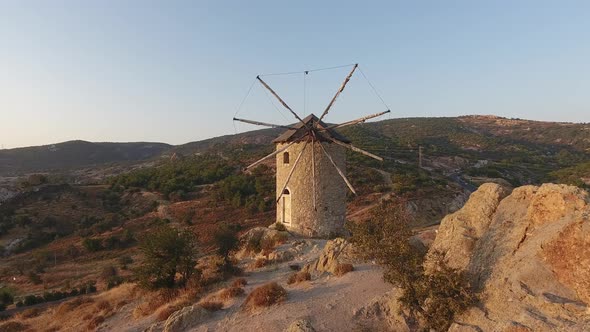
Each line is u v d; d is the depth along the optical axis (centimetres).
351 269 1523
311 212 2300
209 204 6162
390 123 19500
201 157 12619
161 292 1800
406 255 1123
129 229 5712
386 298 1168
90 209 6831
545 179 8444
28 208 6662
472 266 1050
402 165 7800
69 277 4262
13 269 4691
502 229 1069
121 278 3644
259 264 1986
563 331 686
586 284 768
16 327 2045
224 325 1209
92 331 1591
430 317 984
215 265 1992
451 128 17125
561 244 842
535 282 840
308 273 1581
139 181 7969
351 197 5384
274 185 6419
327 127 2289
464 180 7512
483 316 870
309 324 1013
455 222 1270
